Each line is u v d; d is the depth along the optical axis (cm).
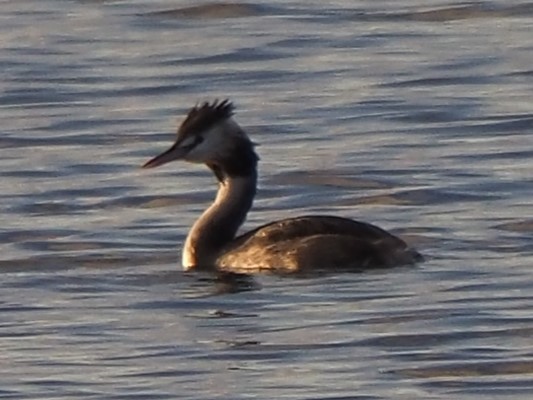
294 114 2609
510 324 1620
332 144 2439
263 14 3247
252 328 1633
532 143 2409
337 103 2662
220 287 1780
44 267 1883
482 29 3114
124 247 1958
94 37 3114
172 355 1558
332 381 1480
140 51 3016
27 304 1738
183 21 3212
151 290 1783
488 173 2253
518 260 1845
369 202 2153
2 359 1558
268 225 1864
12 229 2039
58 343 1603
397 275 1786
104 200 2173
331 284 1762
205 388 1466
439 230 1995
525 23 3141
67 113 2644
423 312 1659
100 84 2811
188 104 2691
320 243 1814
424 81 2778
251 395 1447
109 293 1775
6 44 3075
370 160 2339
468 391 1452
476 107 2611
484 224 2012
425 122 2548
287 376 1495
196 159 1905
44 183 2261
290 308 1694
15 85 2809
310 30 3125
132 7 3319
